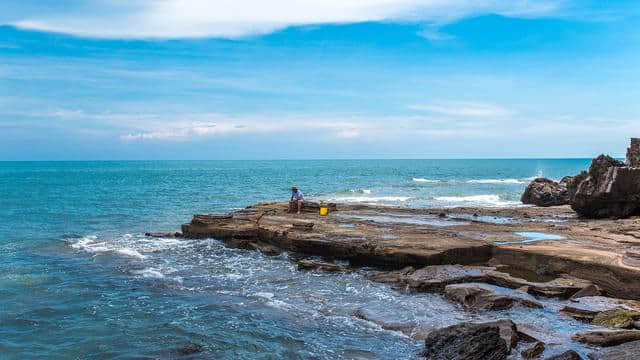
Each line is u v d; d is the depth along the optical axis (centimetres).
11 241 2653
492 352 1028
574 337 1141
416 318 1345
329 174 12888
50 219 3631
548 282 1523
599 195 2694
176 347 1221
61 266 2053
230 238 2455
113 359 1161
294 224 2281
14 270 1983
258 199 5409
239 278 1834
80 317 1435
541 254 1684
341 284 1716
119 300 1589
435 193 6125
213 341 1252
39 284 1775
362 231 2198
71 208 4388
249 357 1159
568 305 1346
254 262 2086
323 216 2711
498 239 1981
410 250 1816
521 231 2222
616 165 2812
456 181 9194
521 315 1328
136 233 2964
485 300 1386
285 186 7775
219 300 1575
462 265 1786
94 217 3756
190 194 6084
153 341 1260
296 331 1307
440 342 1109
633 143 3012
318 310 1458
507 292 1459
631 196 2648
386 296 1558
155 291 1684
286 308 1484
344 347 1199
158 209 4347
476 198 5234
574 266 1592
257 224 2480
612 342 1098
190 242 2508
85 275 1903
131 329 1340
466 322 1217
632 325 1200
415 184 8250
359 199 5216
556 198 4088
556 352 1067
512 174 12825
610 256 1602
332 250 1995
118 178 10769
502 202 4741
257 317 1415
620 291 1463
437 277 1602
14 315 1451
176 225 3353
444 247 1827
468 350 1037
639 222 2470
